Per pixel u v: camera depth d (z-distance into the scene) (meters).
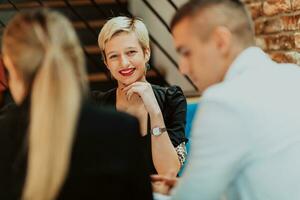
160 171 2.17
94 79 4.50
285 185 1.37
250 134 1.35
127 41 2.32
